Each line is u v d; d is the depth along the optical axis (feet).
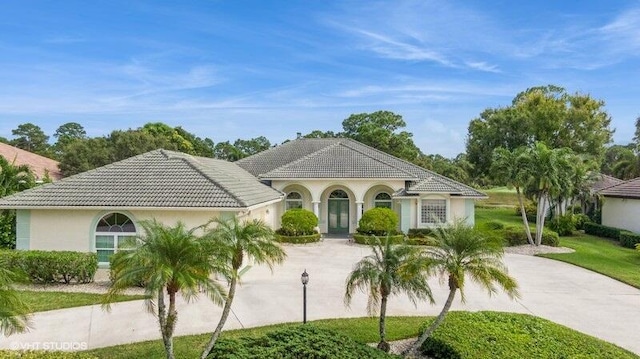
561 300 49.16
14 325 26.40
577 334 34.40
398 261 31.22
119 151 156.46
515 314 38.40
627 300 49.37
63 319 39.60
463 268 30.19
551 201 105.60
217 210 56.44
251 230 32.22
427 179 95.66
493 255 30.83
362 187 97.19
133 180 62.54
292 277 58.44
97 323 38.73
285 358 26.13
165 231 27.20
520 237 85.66
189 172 64.95
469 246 30.25
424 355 31.94
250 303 46.01
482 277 29.60
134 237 29.89
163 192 59.21
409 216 92.79
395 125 195.31
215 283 28.22
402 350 33.01
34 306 43.01
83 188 60.44
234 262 30.91
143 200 57.21
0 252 52.16
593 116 139.95
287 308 44.32
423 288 30.63
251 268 64.03
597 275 61.77
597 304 47.75
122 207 56.34
